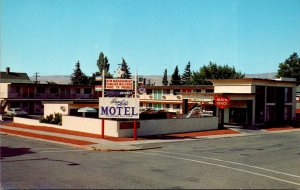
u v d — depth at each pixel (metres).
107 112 31.33
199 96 47.16
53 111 44.84
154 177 15.95
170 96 65.75
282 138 37.28
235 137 37.03
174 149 26.50
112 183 14.48
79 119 36.22
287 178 17.38
